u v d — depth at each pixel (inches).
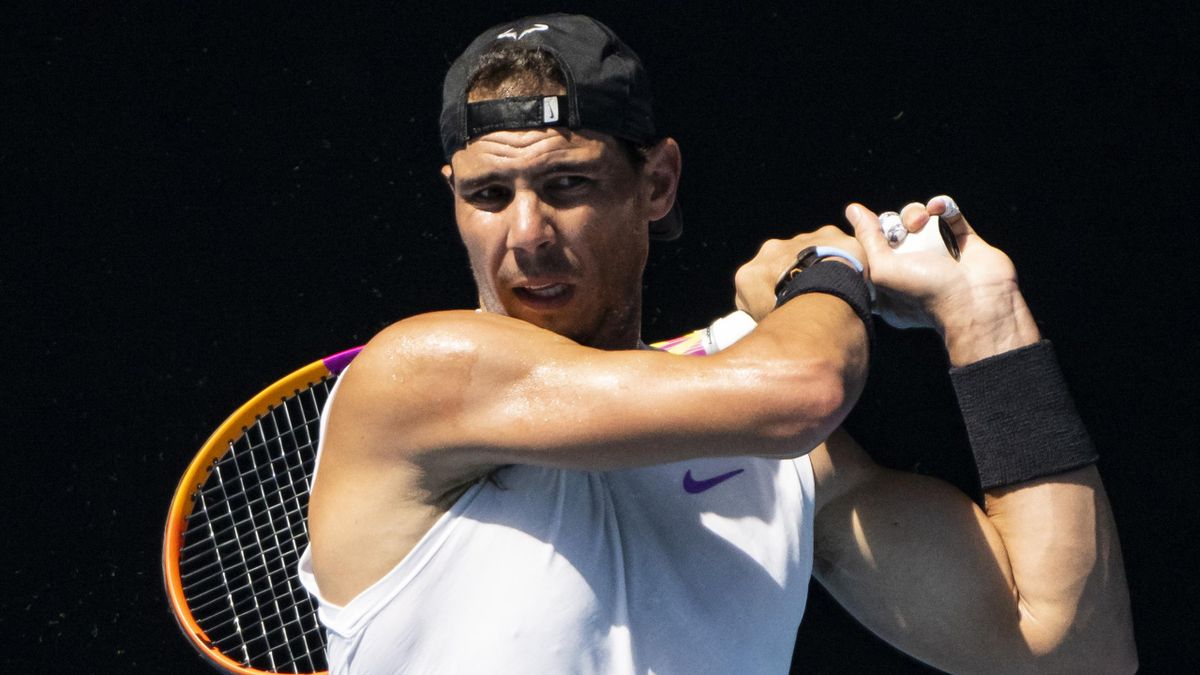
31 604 621.0
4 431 637.3
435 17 666.2
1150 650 596.4
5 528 627.5
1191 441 609.3
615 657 228.5
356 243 652.1
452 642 225.0
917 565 269.0
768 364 211.5
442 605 225.3
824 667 615.2
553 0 663.8
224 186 658.8
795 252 254.5
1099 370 620.7
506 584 223.8
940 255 266.1
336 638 234.8
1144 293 624.4
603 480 234.8
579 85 225.9
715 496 242.4
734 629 239.8
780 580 244.2
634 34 660.1
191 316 648.4
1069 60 645.3
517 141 224.5
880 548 269.9
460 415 217.5
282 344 642.8
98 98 667.4
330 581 231.9
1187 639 593.6
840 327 223.8
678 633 234.4
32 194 660.1
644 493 237.8
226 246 652.7
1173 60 639.1
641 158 240.7
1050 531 265.0
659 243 642.2
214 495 628.7
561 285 233.1
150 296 650.2
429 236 650.8
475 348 217.3
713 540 239.5
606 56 231.6
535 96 224.5
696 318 633.6
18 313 647.1
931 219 268.7
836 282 231.3
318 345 643.5
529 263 228.8
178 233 656.4
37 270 653.3
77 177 661.3
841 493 273.0
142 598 625.0
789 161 649.0
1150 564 601.0
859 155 646.5
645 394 210.5
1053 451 264.1
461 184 231.5
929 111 646.5
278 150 660.1
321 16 668.7
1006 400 265.1
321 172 658.2
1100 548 265.4
